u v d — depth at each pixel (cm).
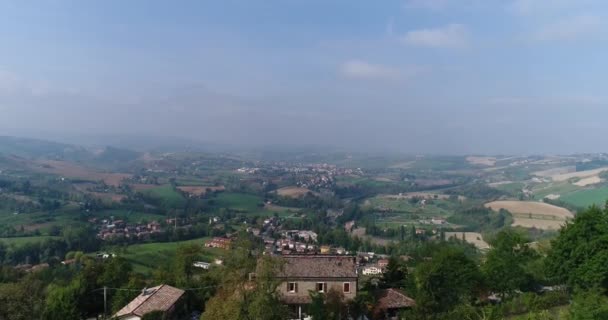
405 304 6912
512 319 5709
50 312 6794
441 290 6681
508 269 7056
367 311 6756
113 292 8075
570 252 6419
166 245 19325
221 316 5459
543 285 7800
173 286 7938
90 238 19712
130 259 16488
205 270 9281
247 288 5675
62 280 10075
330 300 6494
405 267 8700
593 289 5888
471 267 6944
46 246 17925
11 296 5912
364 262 16988
